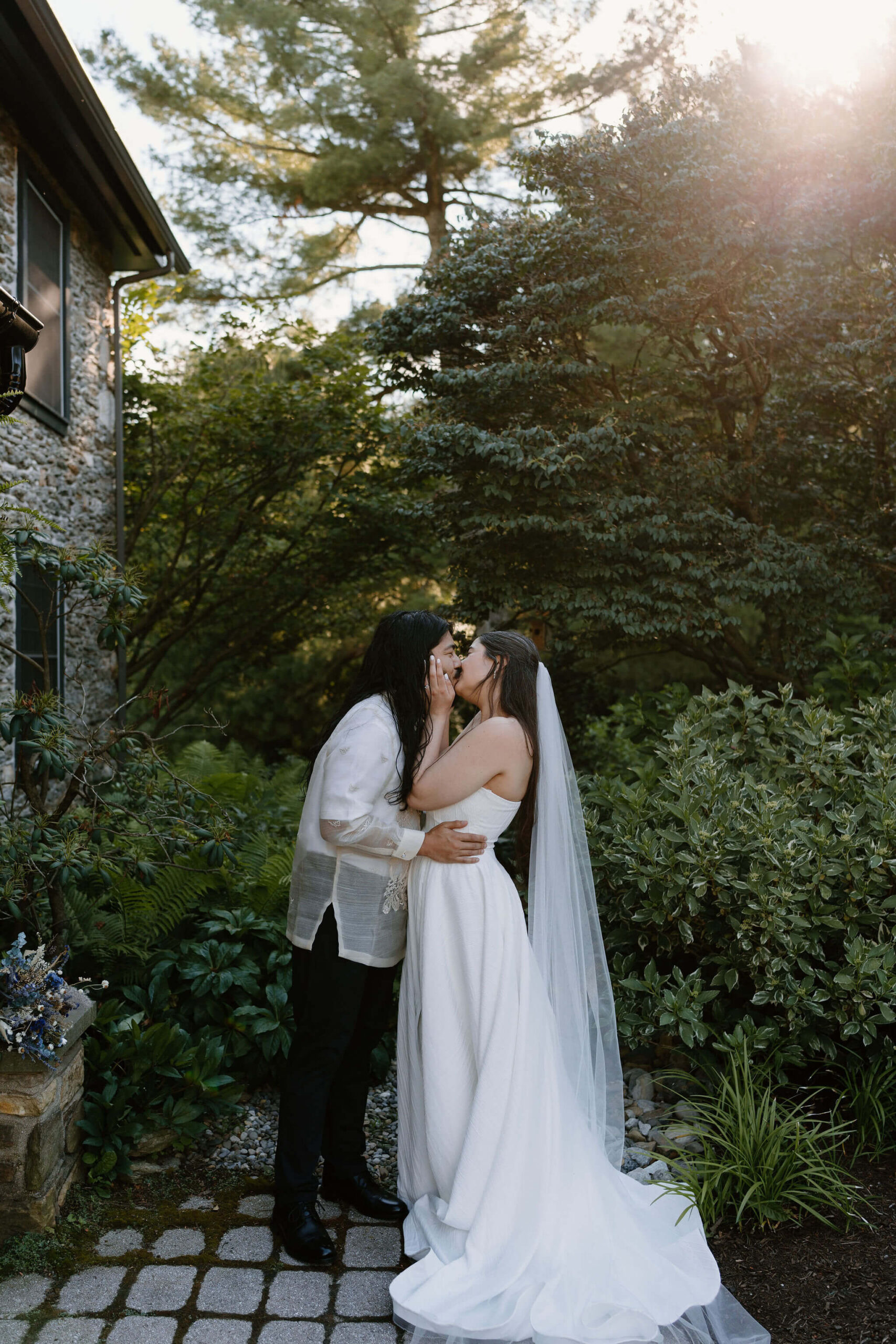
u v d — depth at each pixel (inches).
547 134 267.0
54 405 269.6
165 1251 98.0
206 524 424.8
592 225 258.4
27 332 145.4
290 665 484.7
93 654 305.6
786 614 271.6
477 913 100.0
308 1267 96.4
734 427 300.5
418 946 102.3
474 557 283.3
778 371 292.0
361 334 435.5
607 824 157.0
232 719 478.6
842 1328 87.9
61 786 230.5
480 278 283.0
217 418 390.6
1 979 98.3
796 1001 123.1
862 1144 117.3
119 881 141.5
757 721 168.7
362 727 98.9
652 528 257.4
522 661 107.0
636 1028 133.3
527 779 105.3
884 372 270.4
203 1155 117.6
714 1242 102.5
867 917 129.0
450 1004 100.3
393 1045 149.0
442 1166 99.2
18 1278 92.4
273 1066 134.2
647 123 259.8
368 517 413.4
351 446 410.6
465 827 101.5
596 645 321.4
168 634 463.8
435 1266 92.1
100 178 267.6
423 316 296.0
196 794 144.3
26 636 244.2
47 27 194.7
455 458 272.5
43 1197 98.0
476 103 468.8
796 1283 94.9
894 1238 101.0
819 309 263.6
